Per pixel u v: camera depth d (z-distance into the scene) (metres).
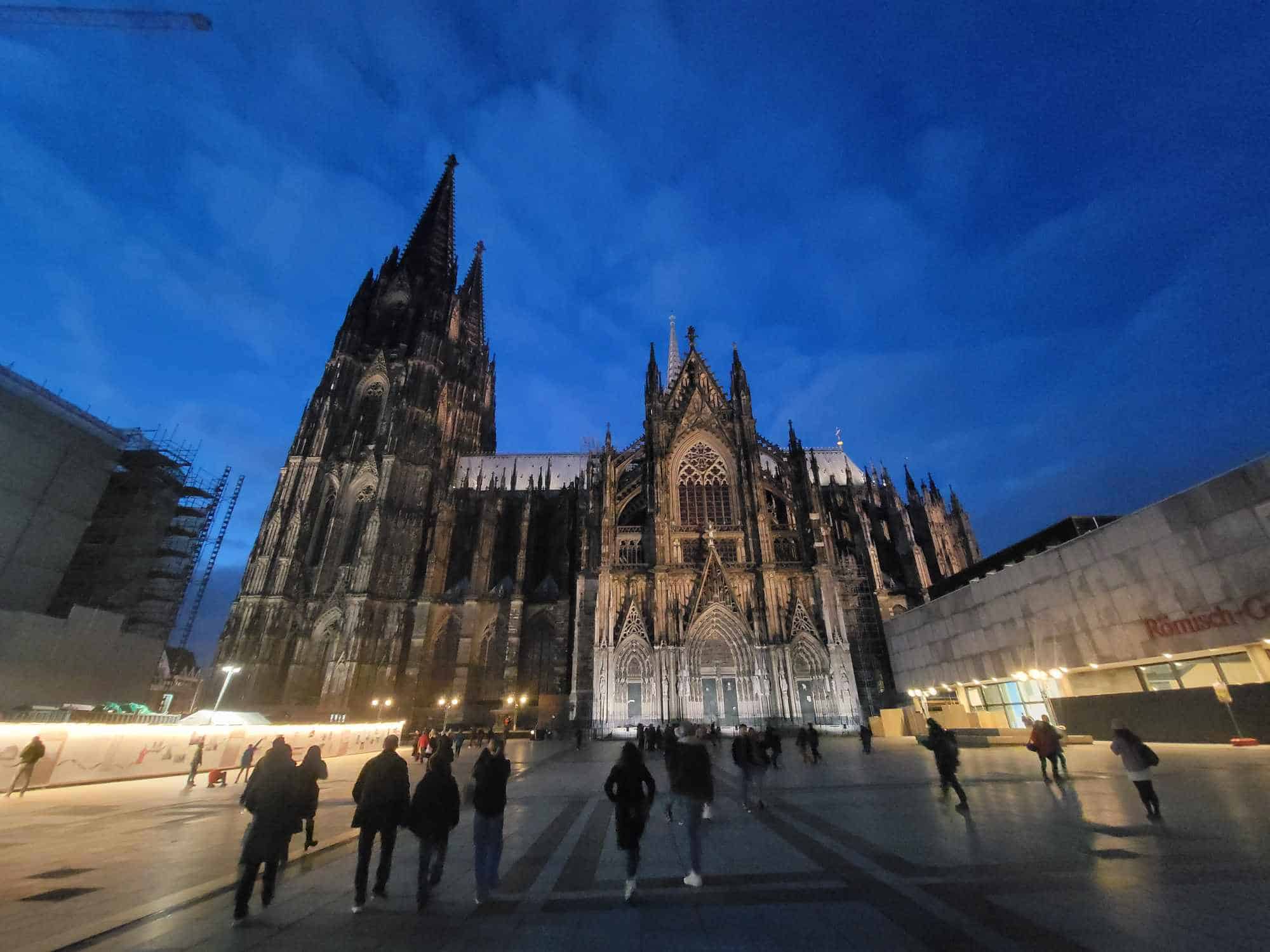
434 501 86.06
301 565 77.44
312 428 86.56
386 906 9.86
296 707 68.50
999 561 57.88
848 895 9.66
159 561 67.81
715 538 64.62
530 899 10.05
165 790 27.64
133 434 65.88
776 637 58.22
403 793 10.62
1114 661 38.53
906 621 63.22
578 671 60.56
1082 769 24.81
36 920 9.31
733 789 23.62
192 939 8.43
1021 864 10.95
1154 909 8.27
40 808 22.11
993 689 50.25
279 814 9.80
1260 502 30.64
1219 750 29.48
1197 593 33.50
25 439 55.00
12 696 46.72
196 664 110.25
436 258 115.50
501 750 11.05
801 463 67.06
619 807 10.06
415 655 73.50
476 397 115.56
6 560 52.97
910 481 81.00
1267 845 11.37
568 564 79.19
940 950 7.28
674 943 7.89
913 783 22.80
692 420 71.31
